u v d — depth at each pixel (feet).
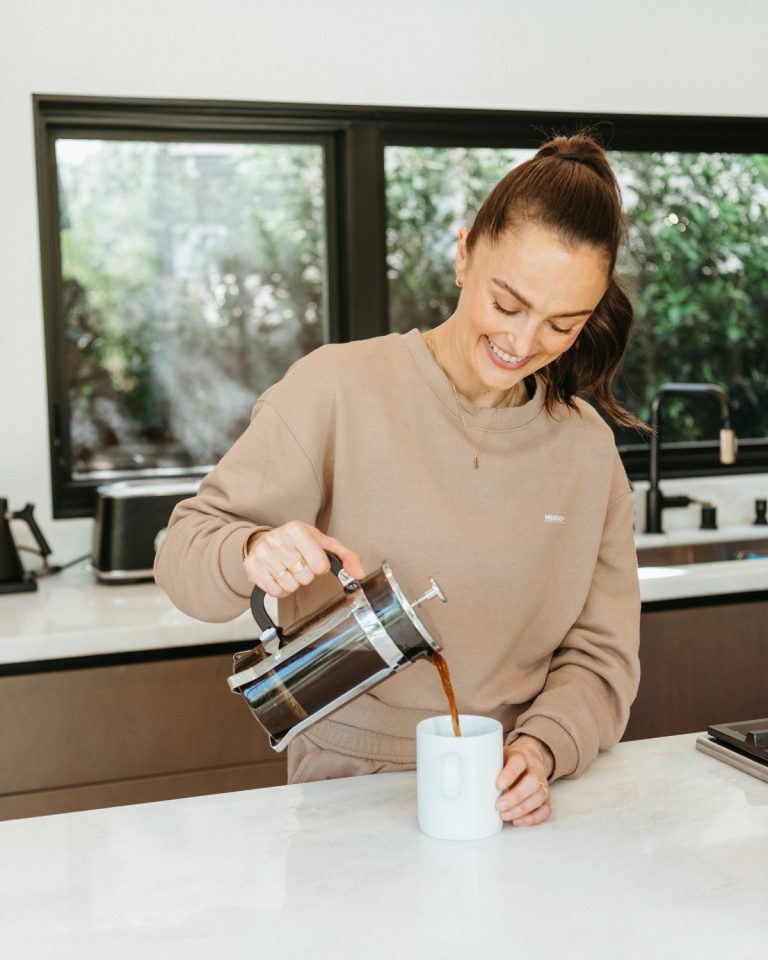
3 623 6.93
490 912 3.11
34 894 3.26
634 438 10.55
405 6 9.20
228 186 9.25
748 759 4.25
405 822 3.78
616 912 3.10
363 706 4.48
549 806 3.78
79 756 6.79
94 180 8.95
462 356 4.47
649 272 10.43
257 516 4.26
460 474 4.48
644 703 7.89
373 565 4.44
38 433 8.75
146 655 6.93
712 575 7.95
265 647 3.72
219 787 7.06
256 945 2.94
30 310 8.66
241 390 9.50
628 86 9.85
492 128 9.64
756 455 10.84
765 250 10.74
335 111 9.18
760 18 10.11
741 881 3.28
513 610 4.53
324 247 9.54
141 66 8.70
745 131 10.36
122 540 8.14
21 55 8.46
